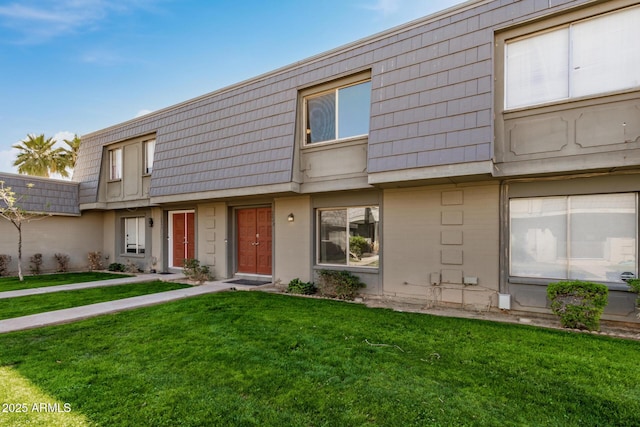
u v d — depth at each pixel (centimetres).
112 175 1308
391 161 646
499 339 462
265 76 871
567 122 548
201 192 942
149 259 1234
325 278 788
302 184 820
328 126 797
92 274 1190
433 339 463
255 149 852
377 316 586
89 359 396
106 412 282
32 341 458
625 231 548
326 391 319
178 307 653
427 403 297
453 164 580
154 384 332
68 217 1317
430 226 695
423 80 635
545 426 265
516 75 593
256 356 404
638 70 507
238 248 1042
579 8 530
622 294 538
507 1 575
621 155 511
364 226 792
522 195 612
